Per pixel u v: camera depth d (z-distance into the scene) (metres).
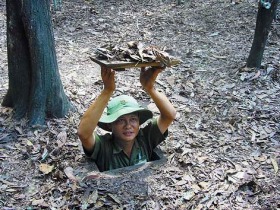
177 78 2.95
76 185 1.85
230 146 2.18
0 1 4.76
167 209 1.75
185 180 1.90
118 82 2.90
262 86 2.82
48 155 2.08
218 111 2.53
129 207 1.75
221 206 1.77
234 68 3.09
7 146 2.16
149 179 1.89
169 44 3.57
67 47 3.51
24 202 1.80
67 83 2.86
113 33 3.84
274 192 1.85
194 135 2.27
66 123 2.35
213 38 3.69
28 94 2.37
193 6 4.58
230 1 4.67
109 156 1.99
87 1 4.75
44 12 2.27
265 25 2.90
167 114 1.96
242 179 1.92
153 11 4.45
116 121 1.91
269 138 2.26
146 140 2.06
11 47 2.32
